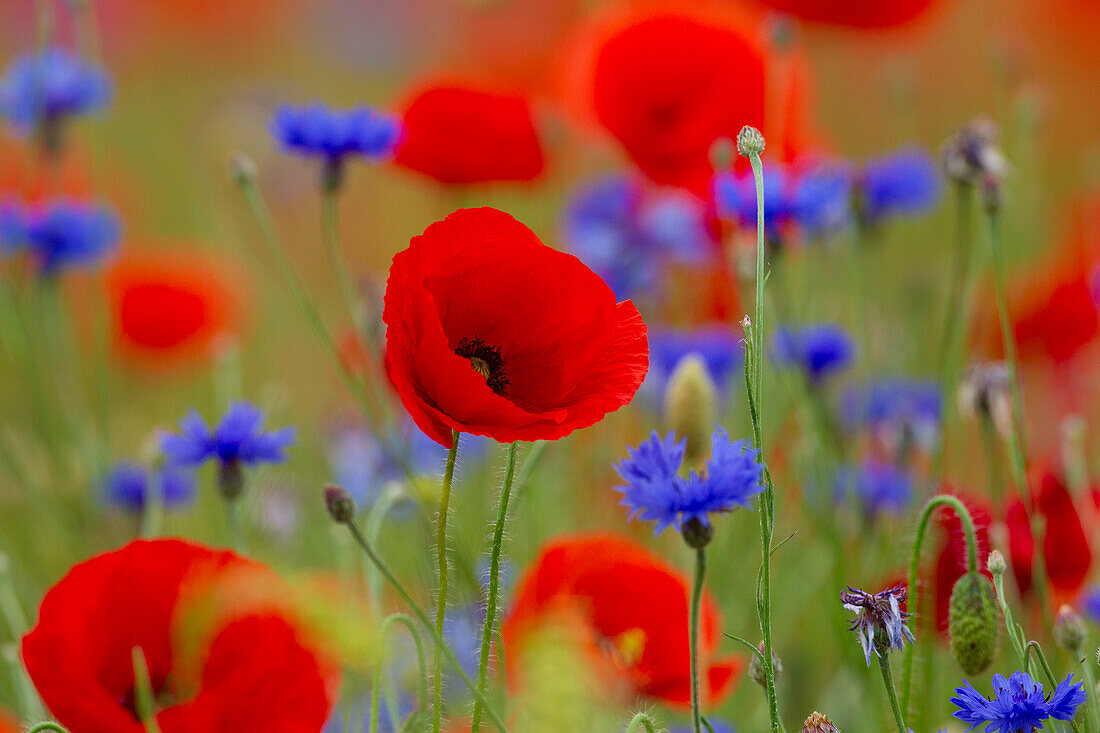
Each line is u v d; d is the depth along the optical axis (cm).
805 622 176
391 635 151
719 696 153
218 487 158
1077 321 190
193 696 144
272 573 144
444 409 142
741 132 143
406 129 181
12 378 216
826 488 170
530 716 139
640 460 142
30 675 142
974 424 184
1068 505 162
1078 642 148
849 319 190
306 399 233
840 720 170
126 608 144
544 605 148
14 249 188
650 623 150
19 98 187
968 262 183
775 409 178
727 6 185
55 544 183
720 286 187
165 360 226
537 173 183
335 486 144
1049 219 246
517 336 145
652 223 191
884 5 189
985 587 146
